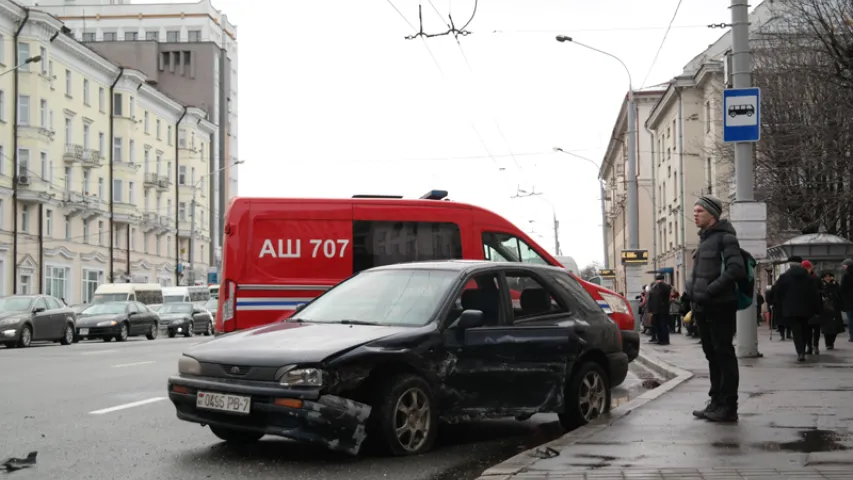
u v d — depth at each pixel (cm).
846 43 2633
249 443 852
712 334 886
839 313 2075
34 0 10769
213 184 9550
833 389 1163
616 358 980
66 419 1029
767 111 3478
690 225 5772
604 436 807
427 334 802
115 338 3959
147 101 7694
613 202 9625
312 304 902
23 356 2370
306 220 1436
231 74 11425
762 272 4344
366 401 758
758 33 3616
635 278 3180
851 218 3606
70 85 6300
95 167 6638
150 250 7831
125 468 738
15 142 5603
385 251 1456
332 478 696
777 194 3528
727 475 638
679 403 1031
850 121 2966
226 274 1410
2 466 747
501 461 774
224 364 764
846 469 652
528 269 934
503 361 855
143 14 10700
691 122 5762
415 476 704
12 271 5566
